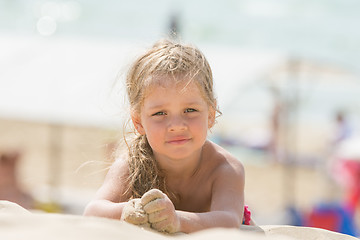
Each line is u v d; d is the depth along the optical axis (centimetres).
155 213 260
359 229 916
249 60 1203
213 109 333
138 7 3253
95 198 326
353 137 1500
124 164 337
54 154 1480
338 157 1222
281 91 1766
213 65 1169
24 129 1806
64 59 1116
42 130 1800
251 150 1711
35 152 1530
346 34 3047
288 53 1276
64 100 995
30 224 215
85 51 1146
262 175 1515
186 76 308
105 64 1094
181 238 219
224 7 3388
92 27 2905
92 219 241
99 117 967
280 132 1909
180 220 275
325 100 2083
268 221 946
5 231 203
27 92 1026
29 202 967
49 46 1174
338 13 3397
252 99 2159
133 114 330
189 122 307
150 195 262
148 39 410
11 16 2931
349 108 1959
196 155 323
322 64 1934
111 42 1197
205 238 212
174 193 335
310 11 3416
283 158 1641
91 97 1001
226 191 317
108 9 3178
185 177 331
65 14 3041
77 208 973
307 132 1947
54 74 1070
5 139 1675
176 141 307
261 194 1334
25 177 1256
